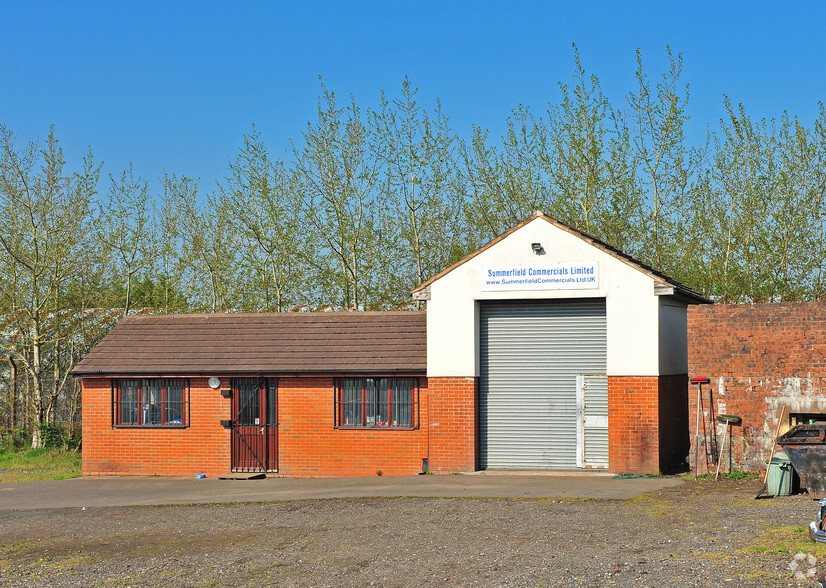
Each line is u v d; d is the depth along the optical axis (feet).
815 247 97.91
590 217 107.24
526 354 66.59
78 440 105.29
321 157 109.29
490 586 31.73
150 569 38.09
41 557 42.06
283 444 71.87
